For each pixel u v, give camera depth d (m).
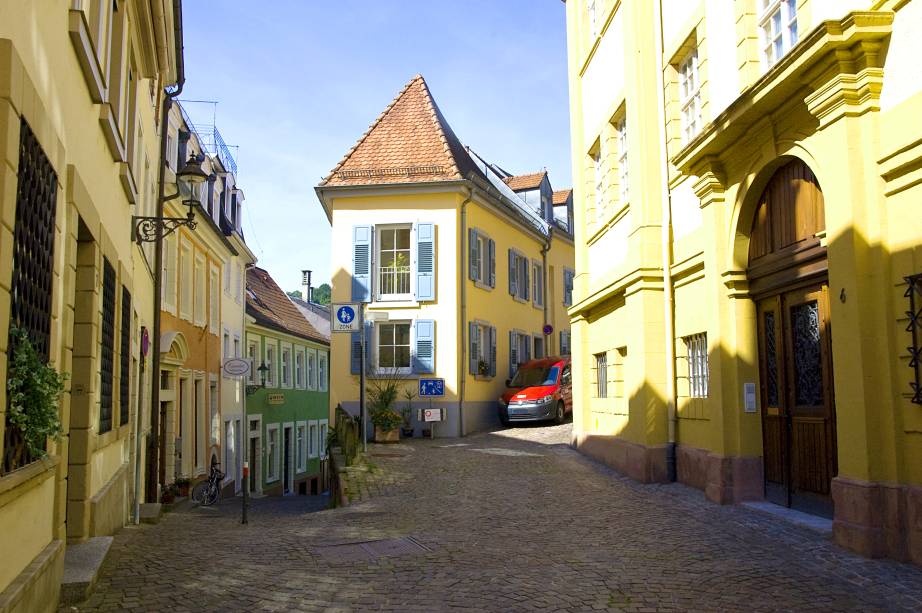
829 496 8.52
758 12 9.59
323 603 6.28
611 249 15.28
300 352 40.91
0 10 4.27
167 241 20.45
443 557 7.88
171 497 17.36
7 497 4.45
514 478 13.68
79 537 8.05
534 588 6.54
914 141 6.65
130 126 11.58
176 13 14.34
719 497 10.09
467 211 25.09
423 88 27.45
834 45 7.18
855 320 7.21
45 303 5.55
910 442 6.80
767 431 9.91
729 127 9.27
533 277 31.64
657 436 12.55
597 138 16.30
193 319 22.89
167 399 19.56
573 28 17.98
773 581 6.50
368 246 24.36
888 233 7.11
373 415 21.31
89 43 6.80
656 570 7.02
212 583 7.01
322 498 23.23
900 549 6.79
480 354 25.91
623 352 14.88
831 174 7.59
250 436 32.25
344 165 25.17
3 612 4.17
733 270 10.09
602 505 10.74
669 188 12.56
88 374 8.19
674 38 12.30
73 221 6.47
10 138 4.31
